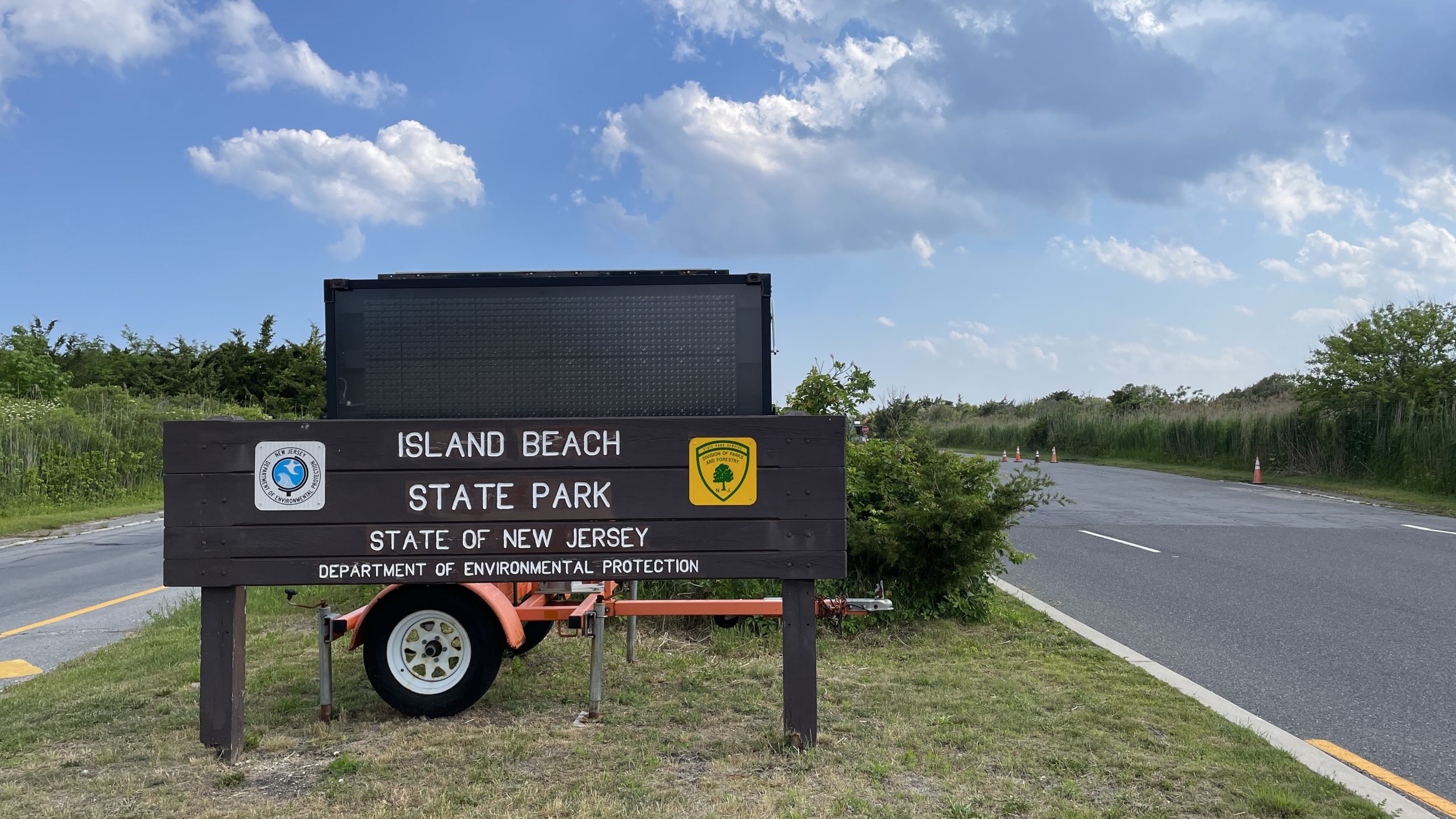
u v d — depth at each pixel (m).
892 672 6.29
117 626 8.71
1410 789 4.51
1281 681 6.43
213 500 4.84
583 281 5.05
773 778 4.41
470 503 4.86
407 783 4.38
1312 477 25.59
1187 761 4.58
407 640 5.46
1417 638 7.71
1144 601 9.28
